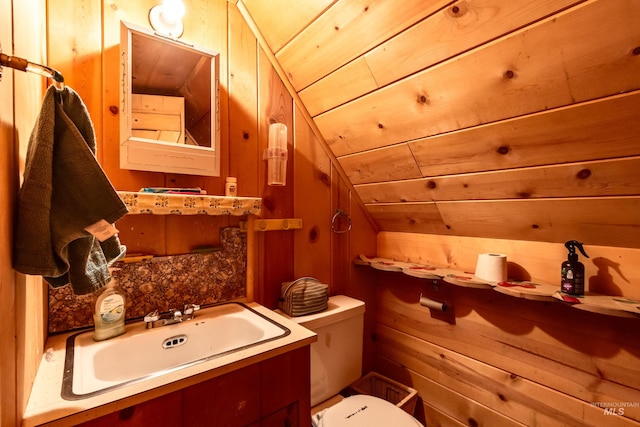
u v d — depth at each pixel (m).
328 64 1.19
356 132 1.35
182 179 1.09
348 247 1.67
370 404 1.17
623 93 0.74
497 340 1.31
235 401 0.72
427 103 1.06
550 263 1.17
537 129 0.91
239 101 1.23
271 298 1.35
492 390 1.32
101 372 0.78
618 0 0.64
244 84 1.24
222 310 1.10
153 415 0.61
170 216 1.06
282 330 0.91
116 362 0.82
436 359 1.53
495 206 1.21
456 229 1.44
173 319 0.96
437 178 1.28
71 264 0.58
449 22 0.85
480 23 0.81
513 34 0.79
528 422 1.21
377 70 1.08
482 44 0.84
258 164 1.29
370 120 1.25
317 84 1.29
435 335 1.53
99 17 0.93
